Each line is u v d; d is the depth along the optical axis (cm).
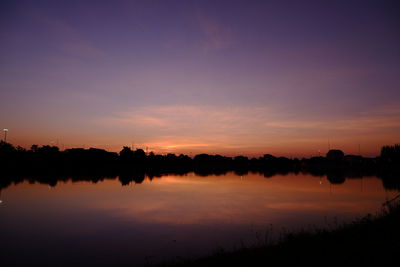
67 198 3409
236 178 7431
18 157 9106
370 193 3966
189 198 3478
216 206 2908
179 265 1086
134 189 4419
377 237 959
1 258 1414
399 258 748
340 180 6656
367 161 14950
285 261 875
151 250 1512
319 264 804
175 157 17212
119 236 1798
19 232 1898
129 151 13762
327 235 1123
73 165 10738
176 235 1802
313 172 11194
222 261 1004
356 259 792
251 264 909
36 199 3312
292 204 3030
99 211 2630
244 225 2056
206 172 11031
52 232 1897
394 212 1295
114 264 1319
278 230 1873
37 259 1401
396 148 12094
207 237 1747
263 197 3572
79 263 1333
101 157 12212
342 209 2694
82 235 1820
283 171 12400
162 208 2789
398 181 6275
